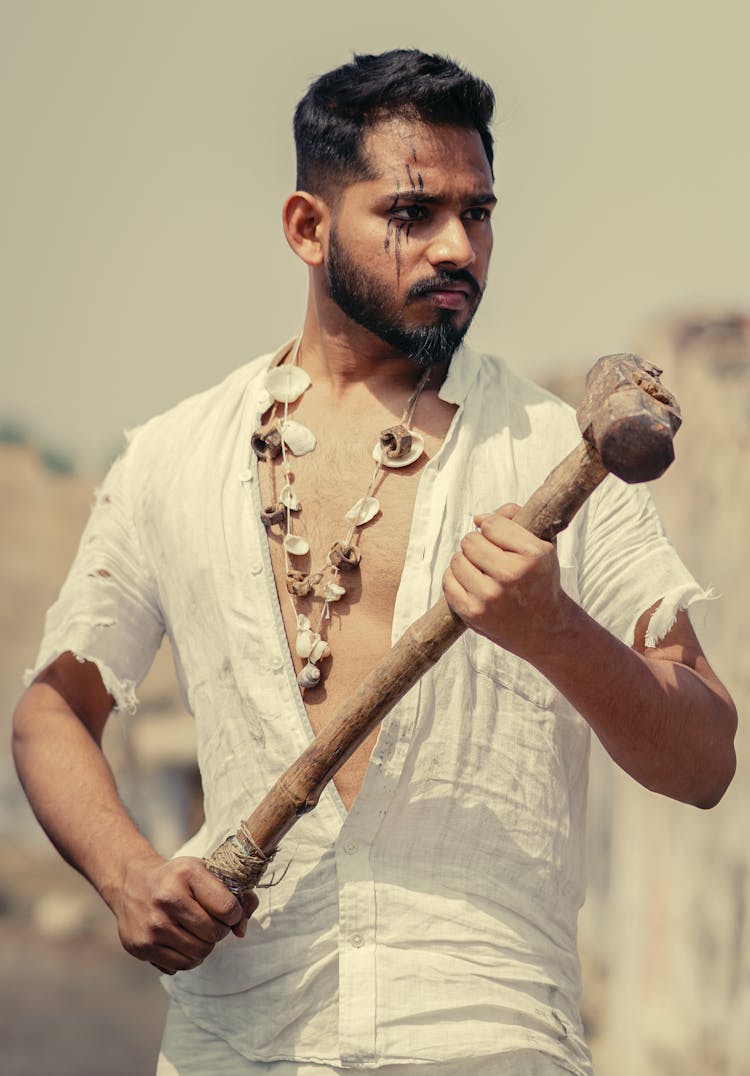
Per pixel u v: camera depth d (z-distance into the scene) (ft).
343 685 6.62
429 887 6.38
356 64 6.89
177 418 7.34
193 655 6.93
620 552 6.75
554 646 5.89
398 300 6.64
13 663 39.83
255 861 6.26
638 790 20.97
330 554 6.68
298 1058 6.38
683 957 19.52
